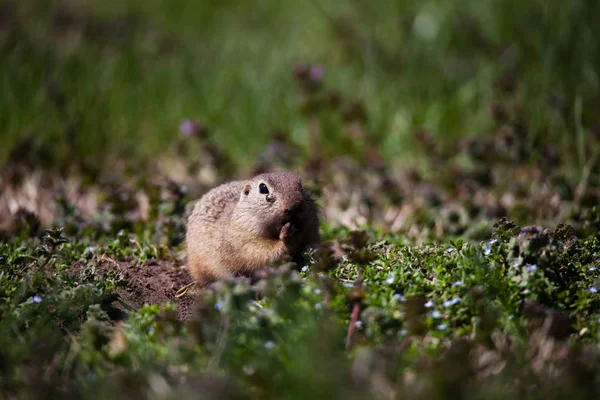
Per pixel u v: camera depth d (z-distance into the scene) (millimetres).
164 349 6969
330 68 18266
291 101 16891
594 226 10312
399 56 17484
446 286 7867
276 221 9125
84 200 13359
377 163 13531
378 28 19188
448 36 17375
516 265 7777
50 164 13992
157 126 16375
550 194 12422
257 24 21938
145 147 16000
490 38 17125
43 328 7410
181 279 9859
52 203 12586
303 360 6336
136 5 23938
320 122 15922
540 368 6719
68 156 14539
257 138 16125
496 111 13531
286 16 22203
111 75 17141
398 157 15375
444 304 7367
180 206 11383
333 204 13172
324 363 6199
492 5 17609
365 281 8266
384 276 8188
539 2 16625
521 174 13672
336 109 14977
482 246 8539
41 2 22000
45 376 6750
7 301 8000
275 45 19828
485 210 11812
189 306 8883
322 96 15875
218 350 6680
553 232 8719
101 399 6105
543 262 7699
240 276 9625
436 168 13812
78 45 18344
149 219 11414
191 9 23297
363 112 14672
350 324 7230
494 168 13758
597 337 7059
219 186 10602
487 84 15961
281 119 16516
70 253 9812
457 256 8453
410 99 16359
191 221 10172
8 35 17891
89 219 11547
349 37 18719
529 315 7238
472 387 6086
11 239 10617
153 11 23344
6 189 13695
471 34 16969
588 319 7496
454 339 7031
